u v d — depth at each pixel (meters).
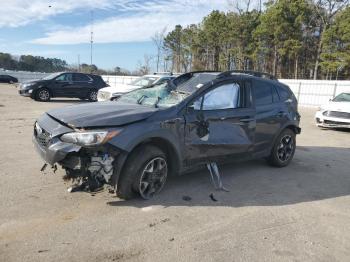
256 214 4.63
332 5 46.00
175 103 5.10
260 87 6.42
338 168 7.26
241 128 5.85
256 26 51.75
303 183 6.09
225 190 5.43
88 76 19.38
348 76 44.94
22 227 3.88
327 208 5.02
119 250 3.55
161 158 4.83
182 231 4.02
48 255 3.38
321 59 44.69
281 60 53.66
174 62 70.00
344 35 39.78
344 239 4.09
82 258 3.37
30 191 4.87
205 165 5.47
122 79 34.22
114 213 4.36
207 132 5.29
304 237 4.08
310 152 8.69
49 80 18.23
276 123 6.57
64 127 4.46
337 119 12.36
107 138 4.27
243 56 53.03
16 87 32.75
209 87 5.40
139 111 4.77
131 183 4.58
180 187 5.39
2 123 10.46
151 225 4.11
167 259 3.44
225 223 4.30
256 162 7.26
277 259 3.57
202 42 61.81
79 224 4.03
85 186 4.51
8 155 6.68
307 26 48.44
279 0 46.22
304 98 25.88
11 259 3.29
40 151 4.60
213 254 3.58
